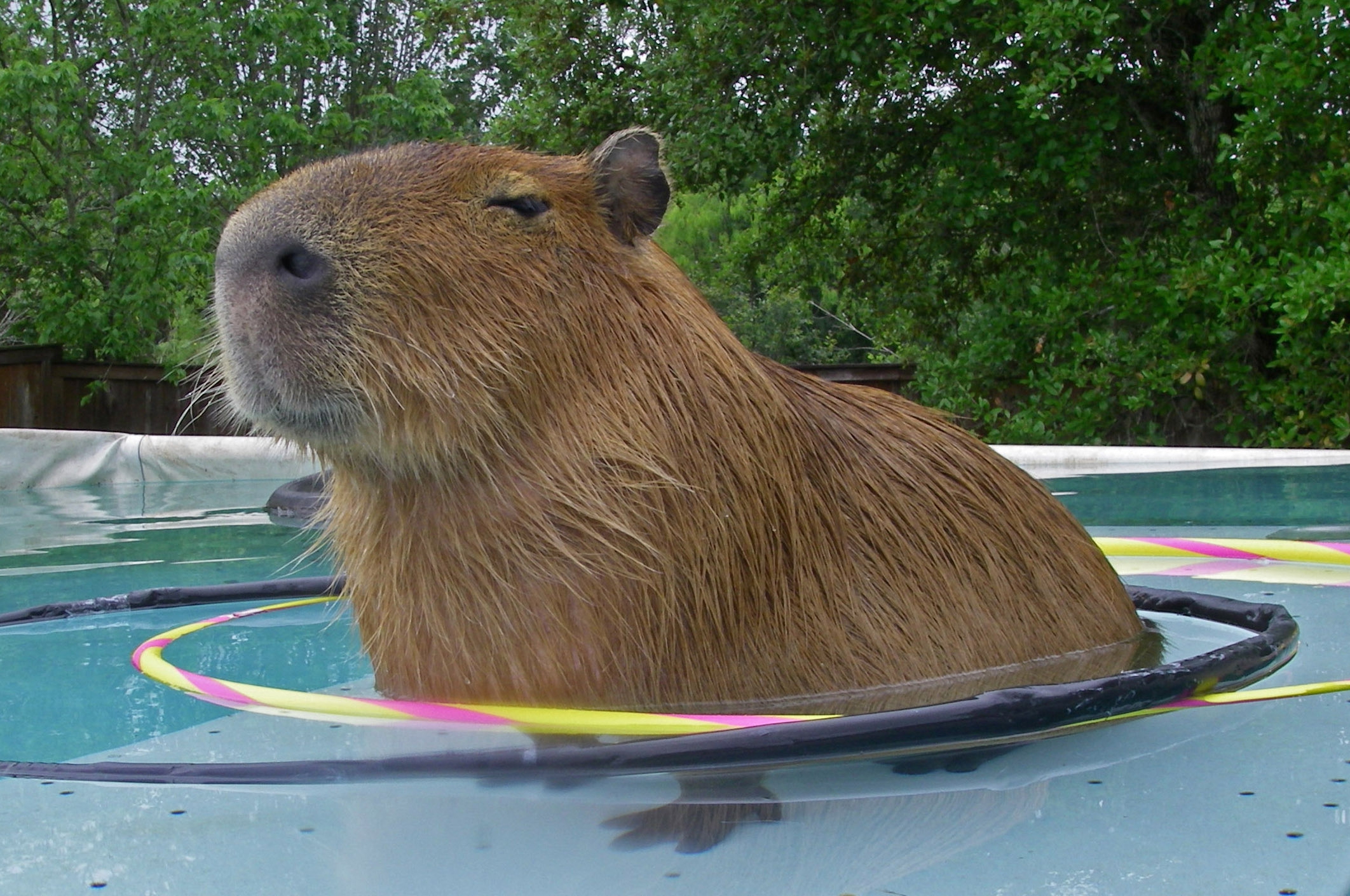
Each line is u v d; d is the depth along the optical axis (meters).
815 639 1.13
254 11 6.18
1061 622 1.24
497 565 1.10
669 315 1.16
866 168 5.60
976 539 1.21
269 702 1.09
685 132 5.32
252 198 1.12
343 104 8.20
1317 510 2.24
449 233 1.11
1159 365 4.19
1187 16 4.48
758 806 0.95
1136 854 0.88
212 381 1.18
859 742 0.98
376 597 1.14
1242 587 1.55
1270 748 1.02
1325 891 0.84
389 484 1.13
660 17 5.56
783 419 1.17
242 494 2.99
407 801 0.96
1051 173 4.78
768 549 1.13
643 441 1.11
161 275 5.64
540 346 1.11
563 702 1.10
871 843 0.90
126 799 0.96
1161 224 4.82
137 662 1.21
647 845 0.90
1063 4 3.91
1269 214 4.30
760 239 6.13
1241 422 4.27
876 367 5.26
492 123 6.80
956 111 5.02
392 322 1.08
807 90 4.87
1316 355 3.89
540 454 1.10
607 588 1.09
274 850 0.89
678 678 1.10
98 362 5.41
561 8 5.71
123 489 3.16
